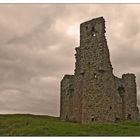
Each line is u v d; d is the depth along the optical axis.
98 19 92.56
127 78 96.56
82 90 92.06
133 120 91.62
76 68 96.19
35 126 70.06
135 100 96.62
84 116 89.69
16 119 79.12
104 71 89.50
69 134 62.19
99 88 89.00
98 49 91.00
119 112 91.81
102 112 87.75
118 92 93.12
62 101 99.19
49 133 63.25
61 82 101.25
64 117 97.25
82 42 94.31
